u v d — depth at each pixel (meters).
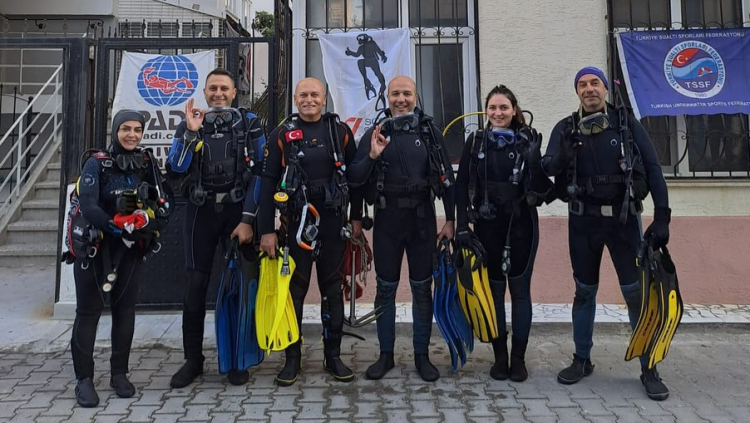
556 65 5.05
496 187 3.21
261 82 5.35
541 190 3.18
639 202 3.08
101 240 2.86
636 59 5.00
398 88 3.26
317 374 3.45
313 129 3.18
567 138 2.91
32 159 7.70
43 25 7.92
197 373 3.34
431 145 3.23
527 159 3.13
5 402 2.99
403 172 3.18
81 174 2.89
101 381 3.30
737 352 3.93
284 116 5.05
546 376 3.42
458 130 5.22
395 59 5.03
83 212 2.76
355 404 2.98
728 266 4.93
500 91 3.33
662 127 5.12
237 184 3.16
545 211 5.05
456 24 5.23
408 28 5.11
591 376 3.42
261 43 4.78
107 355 3.77
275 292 3.11
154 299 4.65
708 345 4.09
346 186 3.14
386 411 2.89
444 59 5.29
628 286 3.19
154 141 4.68
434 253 3.30
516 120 3.37
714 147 5.14
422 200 3.22
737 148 5.12
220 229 3.26
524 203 3.23
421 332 3.36
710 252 4.94
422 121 3.29
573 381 3.28
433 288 3.54
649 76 4.98
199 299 3.28
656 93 4.95
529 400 3.04
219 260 4.69
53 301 5.06
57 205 6.82
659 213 3.03
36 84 7.73
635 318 3.20
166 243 4.66
